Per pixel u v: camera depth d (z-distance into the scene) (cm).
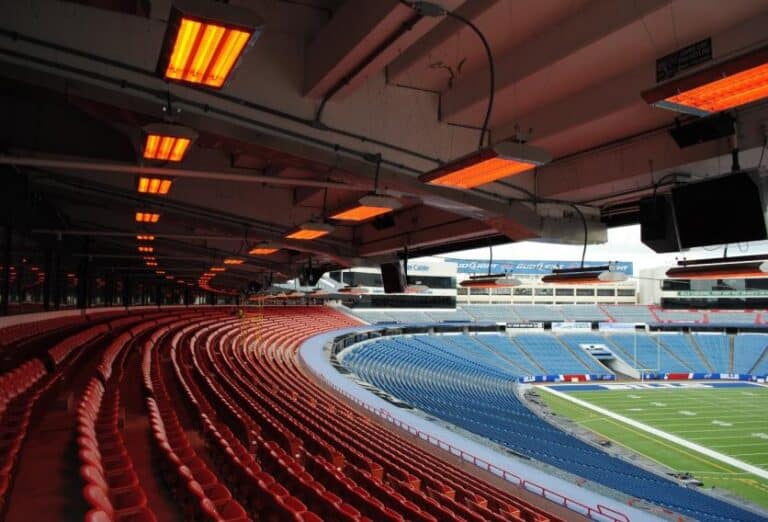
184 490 457
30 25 656
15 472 480
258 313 4644
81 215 2191
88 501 328
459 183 561
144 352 1191
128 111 782
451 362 4866
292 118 835
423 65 899
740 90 379
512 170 516
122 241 2720
